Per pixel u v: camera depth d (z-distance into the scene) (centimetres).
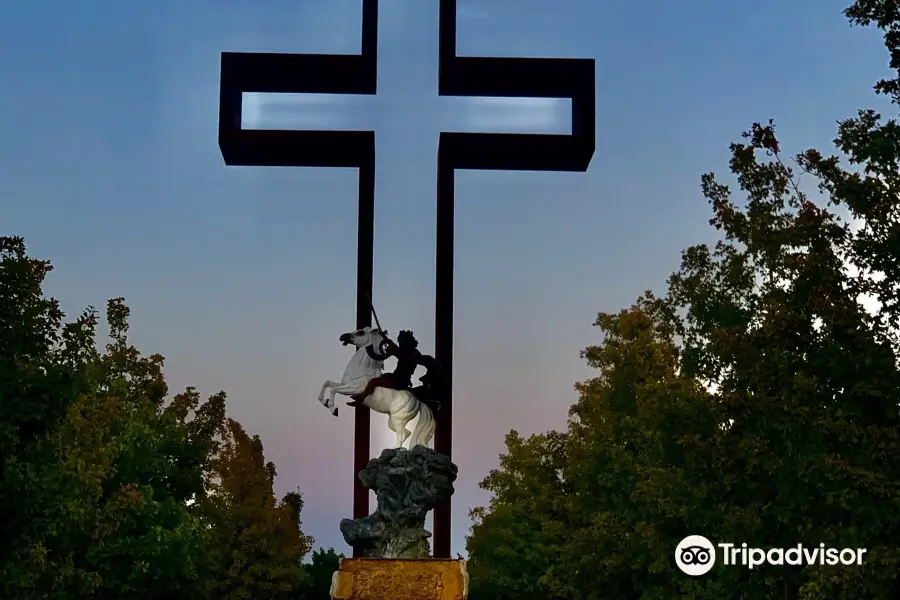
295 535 6369
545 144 3375
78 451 2998
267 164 3456
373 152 3378
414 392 2981
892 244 2341
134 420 4284
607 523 3962
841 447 2283
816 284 2403
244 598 6025
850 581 2241
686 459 2911
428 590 2739
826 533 2381
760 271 3366
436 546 3086
